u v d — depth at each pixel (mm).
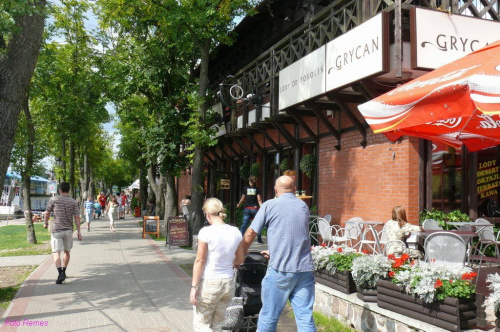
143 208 40281
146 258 12430
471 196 9914
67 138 20656
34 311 6797
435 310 4566
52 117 20469
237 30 18344
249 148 20344
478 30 8734
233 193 22500
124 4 16406
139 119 21844
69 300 7504
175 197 20062
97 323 6184
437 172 9766
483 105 3830
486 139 6566
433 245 6246
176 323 6219
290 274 4469
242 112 17812
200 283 4711
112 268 10703
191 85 18906
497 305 4254
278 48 14289
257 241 14734
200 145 14844
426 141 9547
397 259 5215
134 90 19219
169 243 14672
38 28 7602
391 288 5098
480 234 8602
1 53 7414
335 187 12227
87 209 22250
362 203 10969
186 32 15422
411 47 8352
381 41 8492
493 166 10266
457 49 8531
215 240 4699
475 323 4445
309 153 14406
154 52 18656
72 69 20312
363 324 5523
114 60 19609
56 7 18719
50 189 26562
